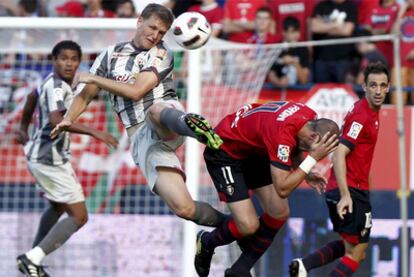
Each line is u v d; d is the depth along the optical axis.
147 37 20.89
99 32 27.28
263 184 21.84
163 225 29.88
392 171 30.89
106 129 29.83
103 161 29.86
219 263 29.33
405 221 29.48
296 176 19.72
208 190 29.64
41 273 25.53
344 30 32.59
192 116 19.38
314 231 30.16
